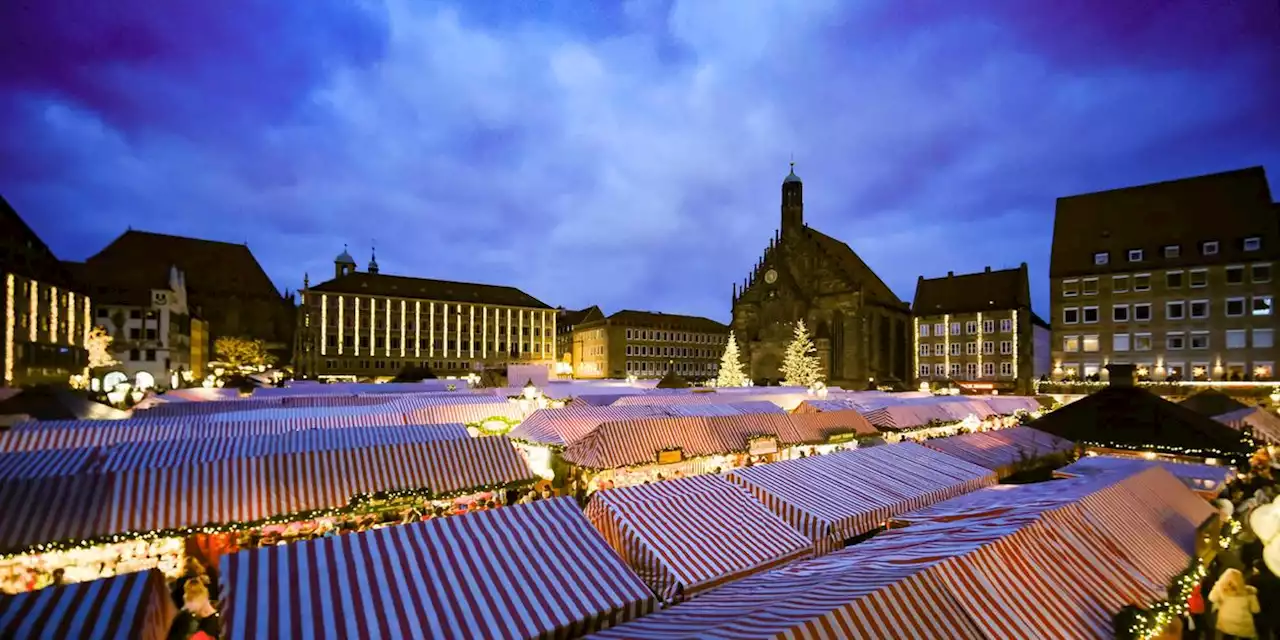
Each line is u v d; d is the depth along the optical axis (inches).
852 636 235.9
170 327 2888.8
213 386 1503.4
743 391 1855.3
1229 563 518.9
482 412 1042.1
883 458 654.5
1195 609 427.5
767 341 3818.9
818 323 3617.1
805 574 335.0
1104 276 2687.0
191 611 366.3
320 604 277.9
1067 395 2556.6
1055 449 785.6
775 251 3850.9
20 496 444.5
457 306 4800.7
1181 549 424.2
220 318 4180.6
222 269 4288.9
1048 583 321.4
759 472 558.3
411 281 4795.8
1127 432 794.8
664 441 808.9
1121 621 315.0
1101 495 446.3
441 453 637.3
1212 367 2423.7
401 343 4547.2
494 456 655.8
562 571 332.2
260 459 554.6
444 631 275.7
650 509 440.8
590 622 302.0
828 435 991.6
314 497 540.1
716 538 423.5
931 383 3316.9
